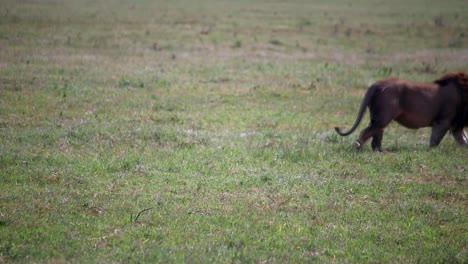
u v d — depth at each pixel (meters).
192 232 29.02
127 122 49.53
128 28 105.25
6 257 25.53
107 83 64.00
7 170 36.66
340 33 112.06
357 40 105.69
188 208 32.03
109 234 28.42
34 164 38.09
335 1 176.38
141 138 44.91
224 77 70.94
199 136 46.53
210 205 32.56
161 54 83.62
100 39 92.56
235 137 47.25
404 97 45.31
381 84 45.34
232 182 36.28
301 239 28.80
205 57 83.56
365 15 141.50
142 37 96.88
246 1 169.12
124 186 35.03
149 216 30.64
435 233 30.48
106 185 34.97
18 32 93.38
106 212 31.05
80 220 29.89
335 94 65.56
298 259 26.61
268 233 29.38
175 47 89.81
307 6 159.38
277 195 34.56
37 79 63.12
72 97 56.75
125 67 73.12
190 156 41.28
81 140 43.66
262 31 110.12
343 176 38.88
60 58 76.38
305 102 61.50
